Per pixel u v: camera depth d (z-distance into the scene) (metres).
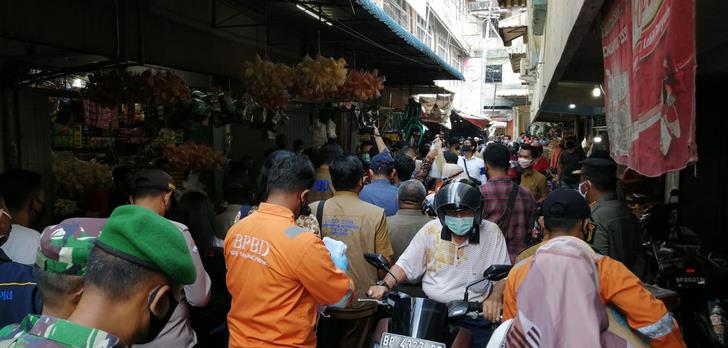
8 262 2.39
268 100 6.33
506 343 2.10
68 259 1.42
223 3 7.08
